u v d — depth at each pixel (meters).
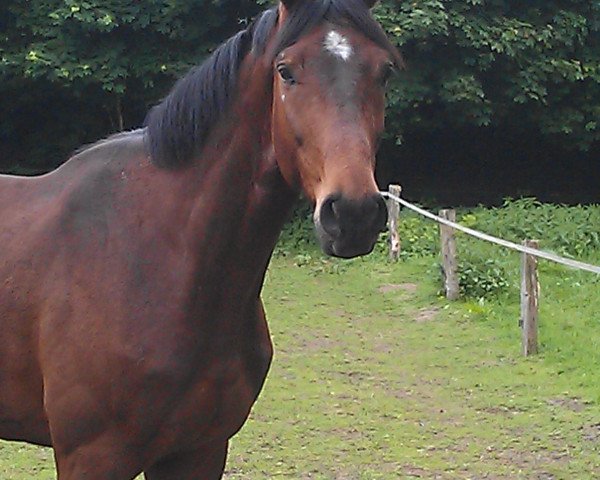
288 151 2.32
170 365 2.53
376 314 8.61
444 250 8.84
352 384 6.48
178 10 11.66
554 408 5.84
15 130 13.45
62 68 11.46
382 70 2.26
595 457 5.00
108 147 2.80
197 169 2.61
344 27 2.28
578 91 13.01
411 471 4.84
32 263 2.69
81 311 2.58
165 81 12.36
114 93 12.54
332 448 5.19
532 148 14.57
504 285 8.93
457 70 12.17
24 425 2.82
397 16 11.59
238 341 2.66
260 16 2.54
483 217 11.30
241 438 5.34
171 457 2.77
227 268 2.58
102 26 11.41
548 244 10.38
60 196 2.76
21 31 12.02
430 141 14.47
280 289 9.70
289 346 7.54
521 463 4.94
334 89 2.21
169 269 2.58
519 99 12.34
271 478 4.73
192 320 2.55
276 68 2.31
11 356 2.71
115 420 2.57
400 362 7.03
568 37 12.45
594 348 7.02
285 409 5.88
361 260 10.82
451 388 6.33
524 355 7.01
